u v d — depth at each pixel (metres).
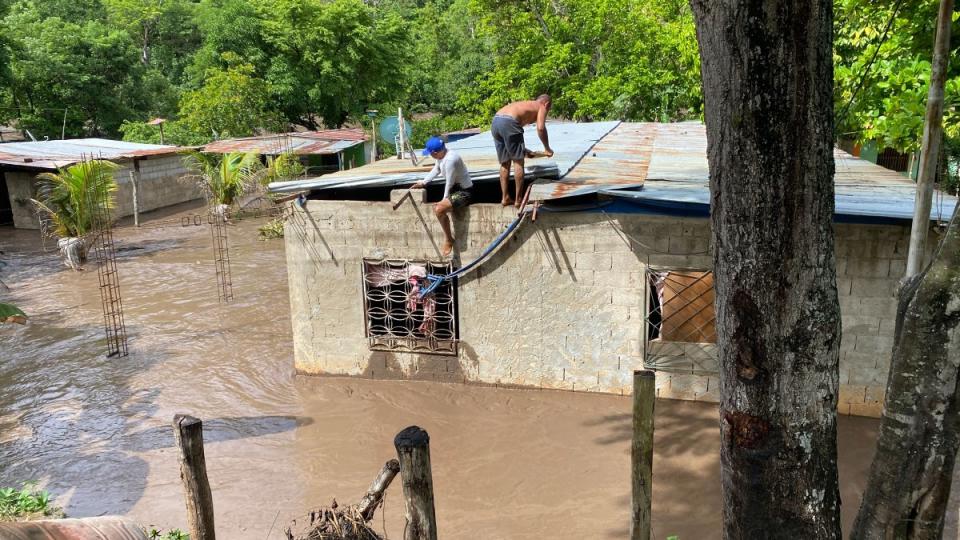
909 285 3.14
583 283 9.35
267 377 10.72
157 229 23.19
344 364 10.42
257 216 24.92
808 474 3.12
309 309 10.32
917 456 3.00
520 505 7.38
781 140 2.80
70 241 18.12
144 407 9.82
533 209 8.77
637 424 4.91
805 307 2.96
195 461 4.80
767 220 2.89
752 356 3.06
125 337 12.51
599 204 8.91
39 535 2.75
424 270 9.67
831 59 2.83
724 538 3.43
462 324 9.90
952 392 2.90
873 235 8.34
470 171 10.12
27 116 30.67
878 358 8.66
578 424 9.02
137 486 7.77
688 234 8.84
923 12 8.14
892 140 8.75
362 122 36.72
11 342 12.61
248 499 7.50
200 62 34.25
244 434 8.98
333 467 8.15
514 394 9.79
